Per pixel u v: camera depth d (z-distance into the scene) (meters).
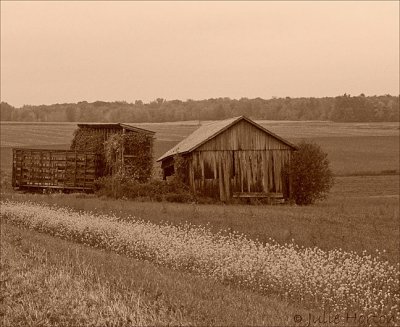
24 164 57.22
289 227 30.88
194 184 50.44
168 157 56.22
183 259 19.69
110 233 24.73
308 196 51.06
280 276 16.80
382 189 71.69
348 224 33.09
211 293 15.22
